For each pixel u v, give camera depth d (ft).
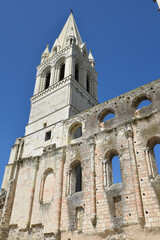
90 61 221.66
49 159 127.85
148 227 79.00
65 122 137.18
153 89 108.27
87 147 115.03
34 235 108.99
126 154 98.68
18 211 123.13
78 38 221.66
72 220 99.76
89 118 125.90
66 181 113.09
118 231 84.99
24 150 151.64
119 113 114.21
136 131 101.60
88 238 90.99
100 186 99.40
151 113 101.65
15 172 140.36
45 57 212.84
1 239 117.60
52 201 111.45
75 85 166.40
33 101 178.40
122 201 89.45
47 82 193.16
